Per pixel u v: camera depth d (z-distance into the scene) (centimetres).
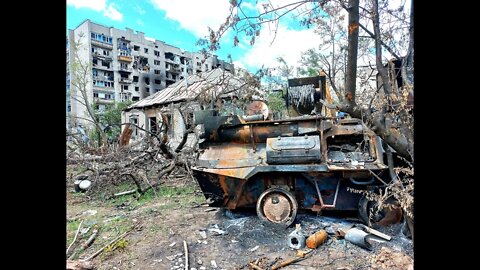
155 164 938
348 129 504
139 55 4147
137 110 1941
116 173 825
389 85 254
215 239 460
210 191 532
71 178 905
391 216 444
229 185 516
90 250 438
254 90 909
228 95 952
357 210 487
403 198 314
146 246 444
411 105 250
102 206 691
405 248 388
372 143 489
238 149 535
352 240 416
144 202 712
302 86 632
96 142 1104
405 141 263
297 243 427
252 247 428
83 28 3625
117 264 389
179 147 950
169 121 1135
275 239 449
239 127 537
